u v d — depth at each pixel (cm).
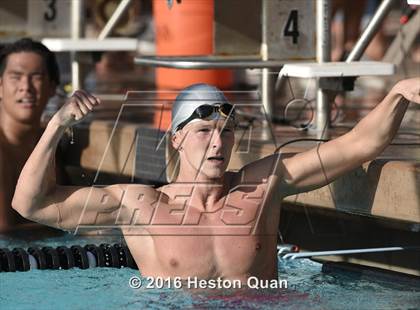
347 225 1513
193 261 1238
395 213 1292
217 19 1689
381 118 1245
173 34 1875
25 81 1691
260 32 1706
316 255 1415
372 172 1320
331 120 1712
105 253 1411
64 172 1852
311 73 1503
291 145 1522
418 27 2080
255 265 1250
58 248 1420
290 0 1644
